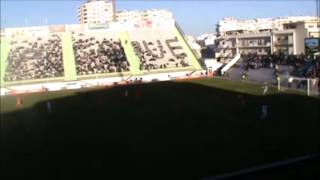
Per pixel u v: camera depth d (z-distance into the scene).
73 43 87.00
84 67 79.81
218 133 33.25
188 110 43.81
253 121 37.28
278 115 39.41
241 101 48.19
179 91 59.41
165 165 25.70
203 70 85.25
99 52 85.81
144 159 27.06
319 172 22.62
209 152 28.09
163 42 93.56
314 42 80.69
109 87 67.81
